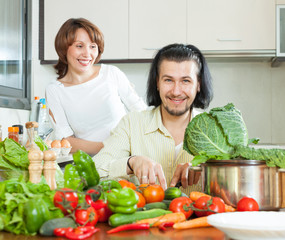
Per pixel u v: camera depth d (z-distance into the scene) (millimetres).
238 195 916
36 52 3533
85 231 749
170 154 1564
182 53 1405
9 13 3039
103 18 3398
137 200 822
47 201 797
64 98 2572
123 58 3389
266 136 3631
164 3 3340
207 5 3307
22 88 3281
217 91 3660
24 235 752
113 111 2594
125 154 1632
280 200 920
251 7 3275
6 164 963
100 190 865
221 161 924
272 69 3625
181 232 773
